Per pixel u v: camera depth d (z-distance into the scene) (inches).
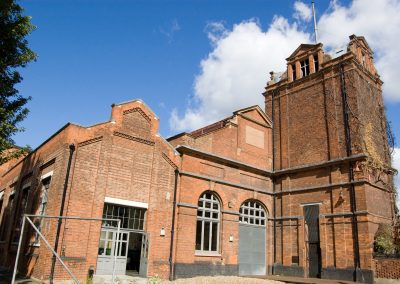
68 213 628.4
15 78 545.0
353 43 910.4
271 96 1083.3
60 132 706.8
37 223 712.4
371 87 927.0
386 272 704.4
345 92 877.2
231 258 839.1
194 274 761.6
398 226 758.5
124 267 692.1
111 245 681.6
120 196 700.0
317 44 980.6
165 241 741.9
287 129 1004.6
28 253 681.6
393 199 860.0
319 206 862.5
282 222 940.6
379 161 826.8
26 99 561.9
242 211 913.5
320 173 885.2
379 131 895.7
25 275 660.7
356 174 804.0
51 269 578.6
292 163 964.0
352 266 758.5
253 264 896.3
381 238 740.0
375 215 781.9
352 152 826.8
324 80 937.5
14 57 531.2
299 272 857.5
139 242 776.9
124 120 741.9
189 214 789.2
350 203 798.5
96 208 660.7
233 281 672.4
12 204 933.2
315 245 850.8
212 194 858.1
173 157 798.5
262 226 948.0
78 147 667.4
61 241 611.2
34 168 820.6
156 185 754.8
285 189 955.3
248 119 986.1
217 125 946.7
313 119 941.2
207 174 850.1
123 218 706.2
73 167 652.7
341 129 865.5
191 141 834.8
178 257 745.6
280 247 926.4
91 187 665.0
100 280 618.5
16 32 519.2
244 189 920.9
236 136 942.4
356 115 840.3
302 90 994.1
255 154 975.6
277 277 804.0
